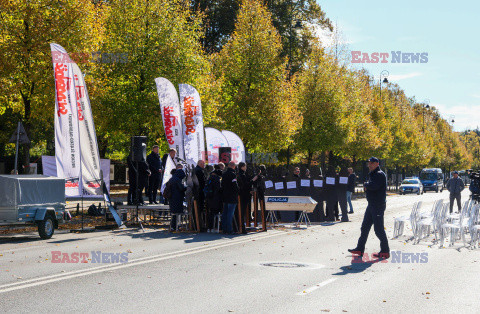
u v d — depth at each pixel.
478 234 15.60
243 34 36.53
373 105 57.19
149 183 21.50
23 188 15.12
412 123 78.06
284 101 36.59
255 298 7.70
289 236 16.66
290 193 22.58
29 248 13.23
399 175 88.25
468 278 9.76
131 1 30.38
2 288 8.18
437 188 72.69
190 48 31.22
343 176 23.05
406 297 8.01
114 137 35.00
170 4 31.91
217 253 12.42
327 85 43.03
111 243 14.31
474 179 25.73
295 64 52.00
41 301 7.32
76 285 8.46
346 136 43.72
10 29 23.31
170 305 7.18
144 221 20.53
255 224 18.98
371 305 7.43
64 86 18.56
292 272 9.95
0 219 14.79
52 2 23.91
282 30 51.12
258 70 35.97
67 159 18.41
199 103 21.64
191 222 17.89
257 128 35.50
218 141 23.69
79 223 19.91
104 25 29.05
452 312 7.12
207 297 7.71
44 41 23.53
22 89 24.44
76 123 18.66
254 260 11.38
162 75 29.58
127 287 8.34
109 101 29.50
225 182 16.97
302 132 42.81
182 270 9.98
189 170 18.88
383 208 12.06
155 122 29.59
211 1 49.56
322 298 7.79
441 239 15.45
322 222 22.67
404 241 15.93
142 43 29.88
